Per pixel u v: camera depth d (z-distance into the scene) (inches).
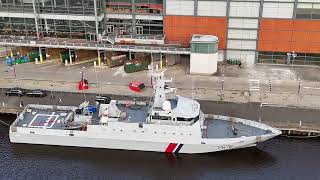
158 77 2564.0
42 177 2477.9
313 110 2952.8
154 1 3575.3
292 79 3393.2
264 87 3272.6
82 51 3710.6
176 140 2578.7
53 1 3582.7
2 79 3415.4
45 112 2859.3
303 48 3548.2
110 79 3410.4
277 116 2893.7
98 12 3587.6
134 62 3518.7
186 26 3612.2
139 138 2598.4
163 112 2532.0
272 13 3462.1
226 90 3235.7
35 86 3307.1
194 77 3435.0
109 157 2640.3
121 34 3710.6
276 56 3619.6
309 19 3442.4
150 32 3708.2
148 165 2581.2
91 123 2630.4
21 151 2689.5
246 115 2918.3
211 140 2559.1
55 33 3715.6
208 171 2532.0
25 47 3779.5
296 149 2659.9
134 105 2810.0
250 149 2659.9
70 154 2659.9
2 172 2517.2
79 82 3294.8
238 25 3540.8
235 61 3636.8
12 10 3671.3
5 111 2999.5
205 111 2967.5
